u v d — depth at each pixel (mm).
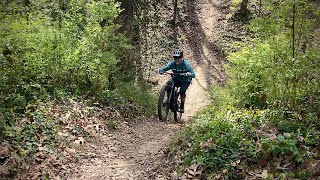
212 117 7691
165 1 28984
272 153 5453
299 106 6918
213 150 5922
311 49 6762
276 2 7348
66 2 11969
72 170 6598
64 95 9320
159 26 26109
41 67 9250
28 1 12297
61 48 9539
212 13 28453
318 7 6863
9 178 5691
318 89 6785
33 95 8500
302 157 5301
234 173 5340
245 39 25031
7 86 8234
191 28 26844
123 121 10039
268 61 7648
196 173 5605
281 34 7328
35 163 6305
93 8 11273
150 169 6504
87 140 8016
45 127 7449
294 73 6715
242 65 10039
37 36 9297
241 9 27406
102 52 11172
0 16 9422
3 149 6145
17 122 7176
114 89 12453
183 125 10250
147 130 9578
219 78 21094
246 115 7195
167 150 6934
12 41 8969
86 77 10680
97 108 9711
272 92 7750
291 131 6125
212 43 25422
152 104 13242
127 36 16500
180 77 10695
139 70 19859
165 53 24016
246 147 5727
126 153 7660
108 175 6461
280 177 5012
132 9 16891
